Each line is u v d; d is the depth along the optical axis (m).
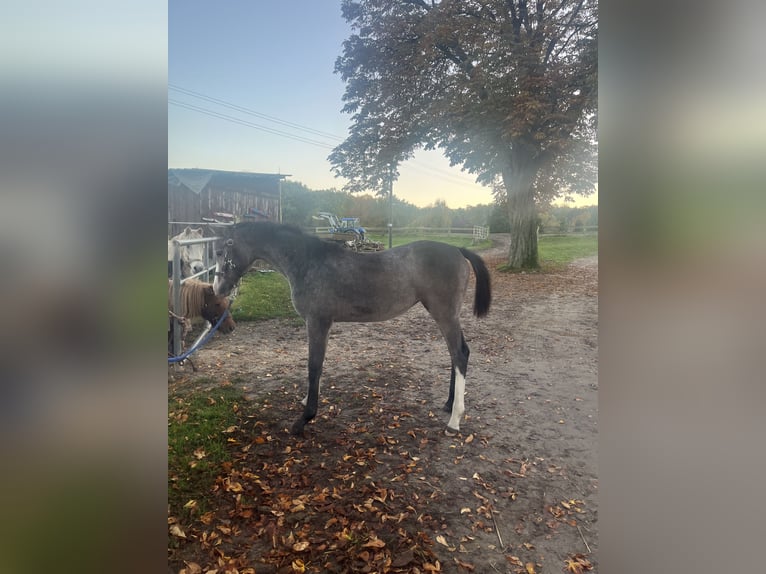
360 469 2.05
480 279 2.50
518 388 2.38
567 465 2.03
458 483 1.97
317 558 1.64
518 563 1.62
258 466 2.04
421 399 2.56
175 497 1.84
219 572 1.56
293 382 2.61
